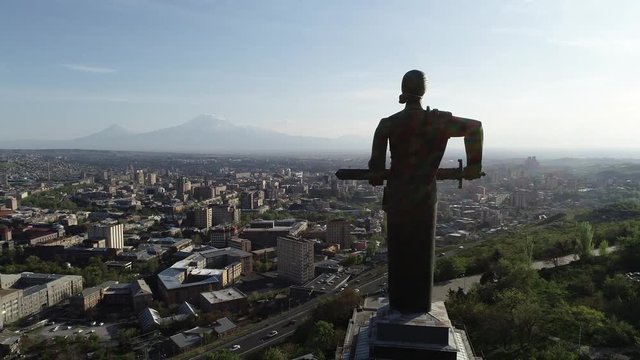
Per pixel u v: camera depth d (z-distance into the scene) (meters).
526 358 81.31
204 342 176.88
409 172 35.69
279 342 159.38
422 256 36.47
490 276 137.25
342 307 145.00
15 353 179.50
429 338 34.47
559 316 90.94
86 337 192.75
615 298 107.38
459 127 34.66
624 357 84.50
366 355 35.84
